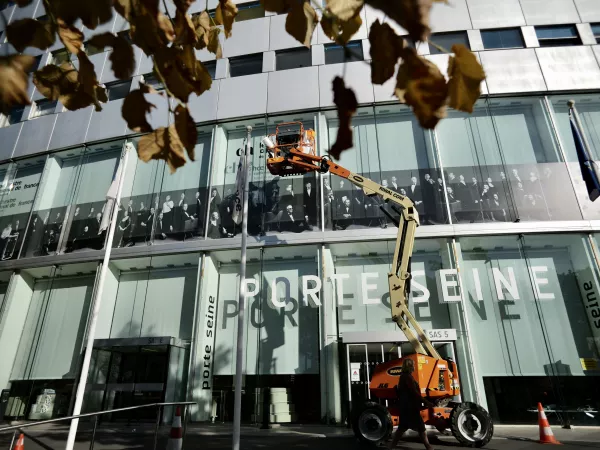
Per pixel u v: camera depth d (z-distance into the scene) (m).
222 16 1.57
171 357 12.98
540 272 13.20
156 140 1.08
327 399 12.38
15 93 0.91
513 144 14.97
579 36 16.28
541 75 15.56
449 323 13.02
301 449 7.75
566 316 12.61
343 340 12.38
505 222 13.64
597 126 14.98
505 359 12.34
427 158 15.13
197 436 9.91
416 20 0.74
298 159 12.16
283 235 14.45
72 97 1.13
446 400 8.76
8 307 15.62
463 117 15.55
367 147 15.57
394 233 13.84
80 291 15.98
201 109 16.92
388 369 8.95
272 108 16.41
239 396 7.57
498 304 12.99
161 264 15.52
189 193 15.96
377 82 0.86
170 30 1.01
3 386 14.86
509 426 11.41
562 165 14.30
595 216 13.50
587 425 11.29
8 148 18.77
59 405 14.29
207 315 14.16
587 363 12.00
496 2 16.95
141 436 9.71
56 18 0.98
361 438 8.20
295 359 13.27
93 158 17.97
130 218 15.99
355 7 0.87
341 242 14.07
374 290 13.74
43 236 16.72
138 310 15.12
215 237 14.93
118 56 1.01
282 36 17.67
